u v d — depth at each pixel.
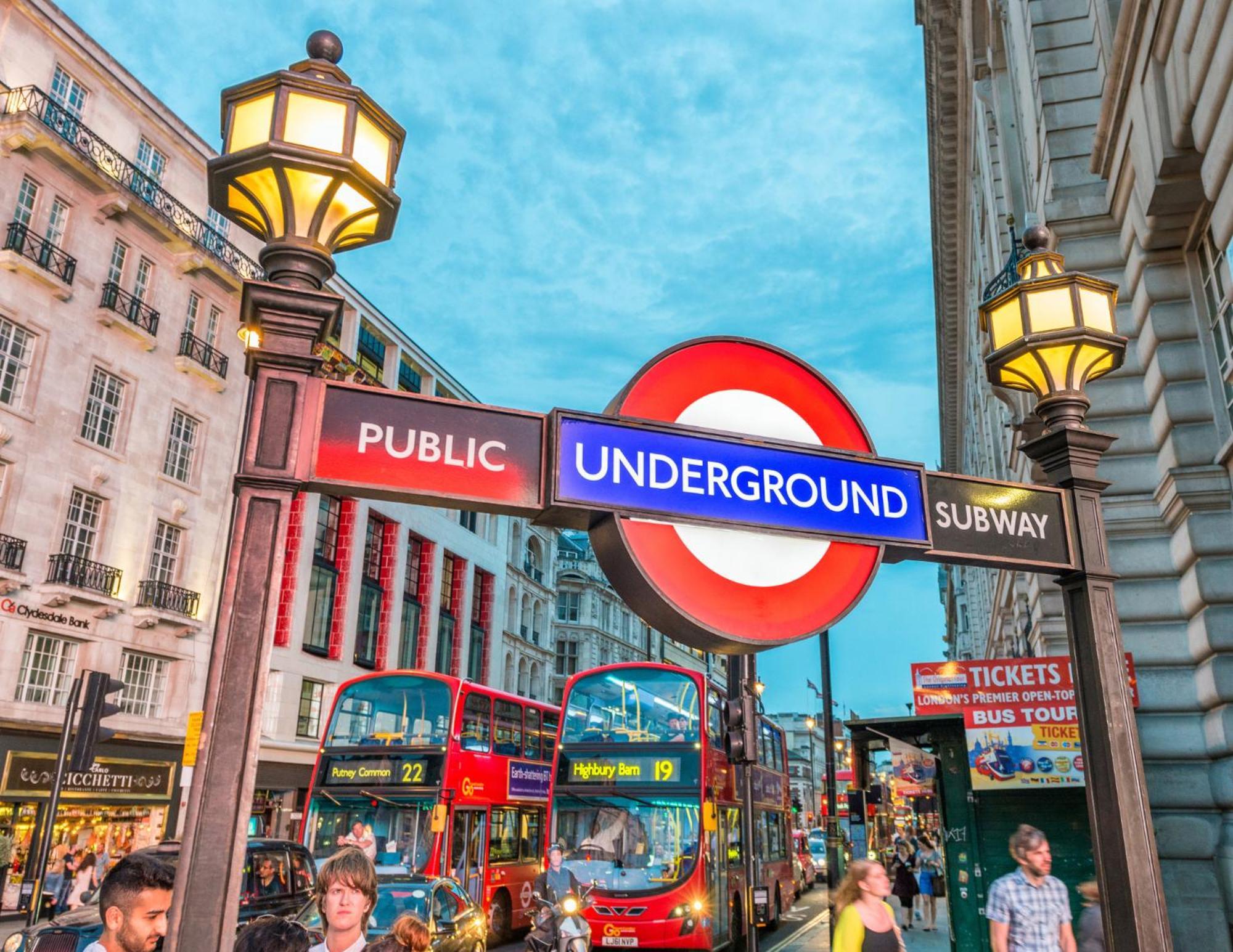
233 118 2.96
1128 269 11.20
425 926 4.30
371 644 37.03
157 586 26.38
